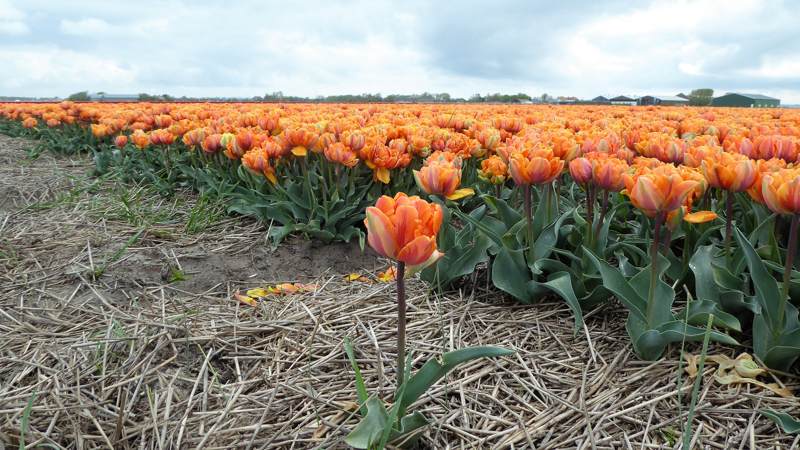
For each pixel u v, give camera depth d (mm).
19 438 510
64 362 637
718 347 639
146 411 556
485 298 817
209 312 771
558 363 631
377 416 441
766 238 780
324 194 1061
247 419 542
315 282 916
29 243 1056
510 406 559
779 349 562
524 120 1839
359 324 718
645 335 598
